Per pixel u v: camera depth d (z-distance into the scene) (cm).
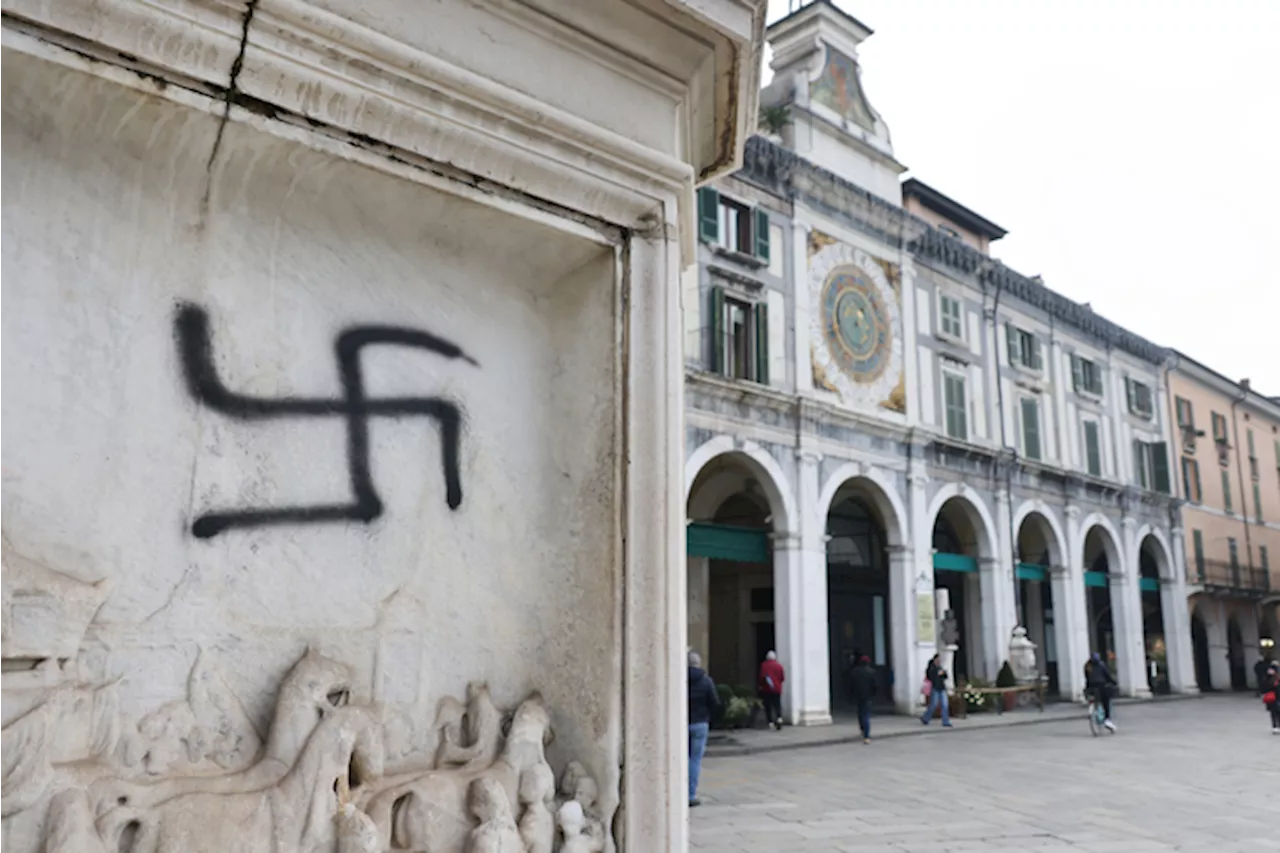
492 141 203
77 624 158
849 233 2134
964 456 2316
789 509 1853
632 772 211
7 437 162
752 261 1886
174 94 169
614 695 214
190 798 160
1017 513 2447
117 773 160
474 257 226
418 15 194
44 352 168
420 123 193
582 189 221
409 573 206
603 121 224
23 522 162
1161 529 3048
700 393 1750
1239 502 3566
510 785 196
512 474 228
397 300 213
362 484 202
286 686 179
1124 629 2794
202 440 183
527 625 224
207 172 186
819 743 1570
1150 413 3158
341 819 168
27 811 145
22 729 148
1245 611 3509
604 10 219
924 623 2084
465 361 222
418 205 208
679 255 242
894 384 2164
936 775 1232
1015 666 2284
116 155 178
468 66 200
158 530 176
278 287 197
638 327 229
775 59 2295
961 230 2716
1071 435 2742
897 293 2231
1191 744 1631
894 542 2102
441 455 215
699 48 237
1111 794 1085
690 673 998
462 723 205
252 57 172
